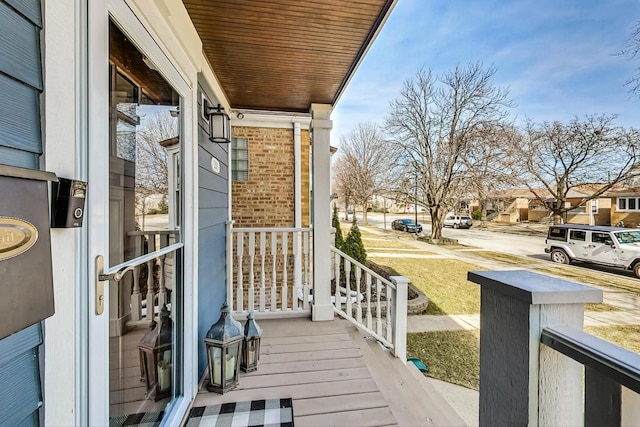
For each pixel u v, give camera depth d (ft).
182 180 5.70
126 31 3.53
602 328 12.09
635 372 1.62
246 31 6.80
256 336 7.29
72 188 2.39
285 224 18.01
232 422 5.49
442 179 48.44
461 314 18.43
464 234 54.49
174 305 5.48
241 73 8.96
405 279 8.77
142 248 4.23
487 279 2.69
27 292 1.84
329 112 11.13
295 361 7.81
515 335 2.38
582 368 2.24
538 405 2.22
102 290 2.99
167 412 5.10
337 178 79.97
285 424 5.49
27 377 1.96
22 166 1.92
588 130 37.22
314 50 7.69
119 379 3.61
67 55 2.43
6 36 1.80
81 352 2.65
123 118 3.71
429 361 12.80
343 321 10.55
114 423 3.46
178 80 5.40
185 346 5.69
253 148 17.89
